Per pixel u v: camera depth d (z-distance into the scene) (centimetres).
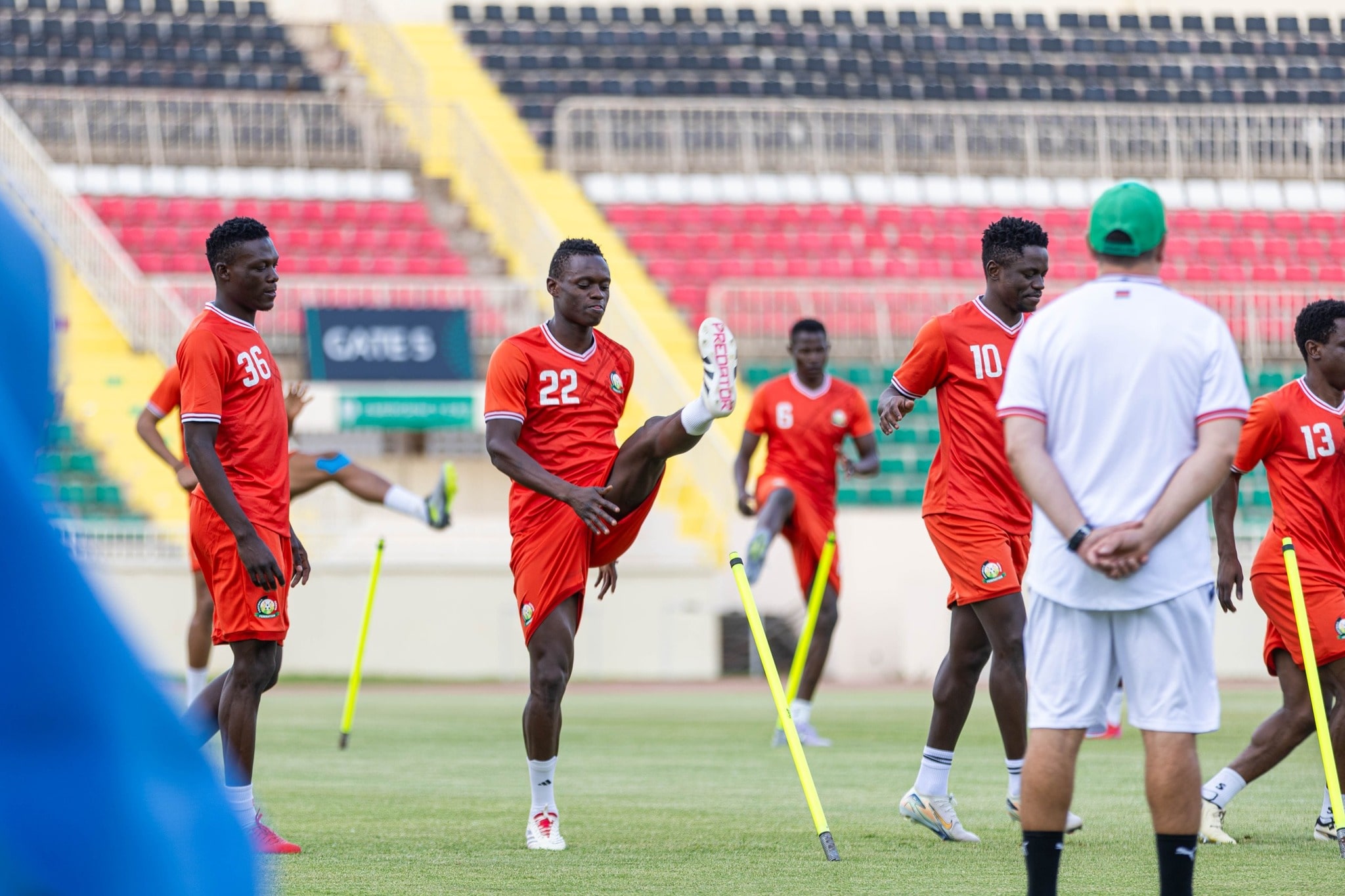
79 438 6750
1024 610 2014
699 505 6719
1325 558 2056
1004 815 2267
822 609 3497
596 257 1994
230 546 1839
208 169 8906
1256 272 8975
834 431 3653
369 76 10006
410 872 1698
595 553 2016
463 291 7275
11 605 312
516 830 2073
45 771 314
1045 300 7794
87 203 8438
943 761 2003
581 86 10112
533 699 1908
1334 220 9488
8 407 318
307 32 10381
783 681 6022
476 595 6081
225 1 10419
